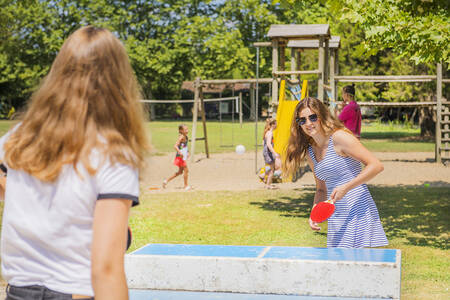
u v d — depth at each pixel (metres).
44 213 1.68
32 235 1.68
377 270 3.39
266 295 3.57
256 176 16.08
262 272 3.62
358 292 3.43
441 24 6.93
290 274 3.56
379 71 33.50
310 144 4.42
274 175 14.26
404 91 29.39
